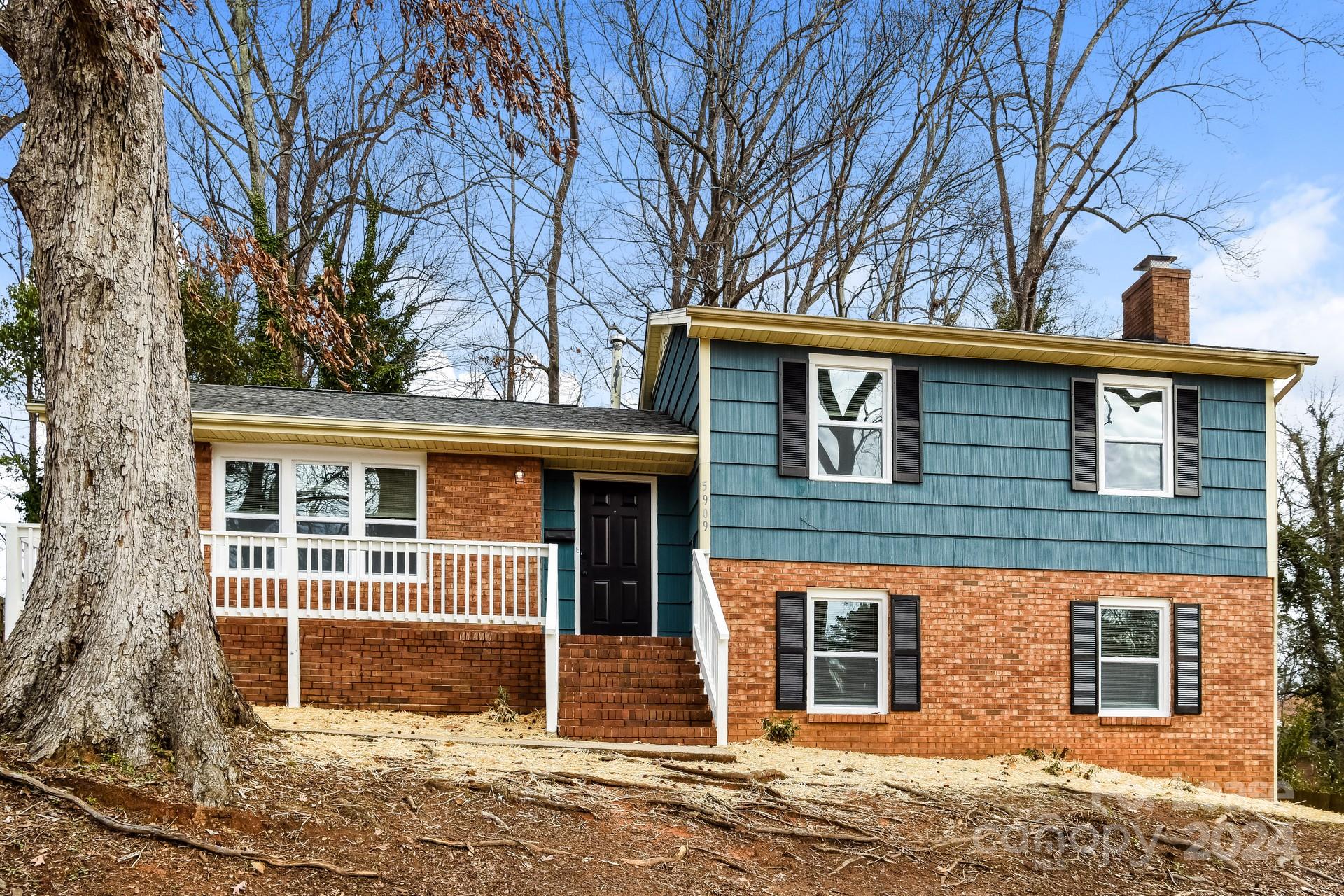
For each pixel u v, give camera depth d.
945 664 13.95
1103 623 14.54
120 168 7.86
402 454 14.41
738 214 27.02
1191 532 14.82
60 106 7.84
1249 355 14.86
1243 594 14.84
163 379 7.89
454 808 8.10
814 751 12.63
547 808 8.46
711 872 7.96
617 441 14.18
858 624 13.98
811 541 13.86
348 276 23.91
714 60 26.64
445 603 13.59
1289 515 24.20
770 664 13.56
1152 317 16.03
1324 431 23.84
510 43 10.33
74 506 7.49
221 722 8.05
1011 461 14.46
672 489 15.66
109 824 6.58
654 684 12.93
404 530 14.34
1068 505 14.53
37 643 7.28
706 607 12.80
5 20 7.98
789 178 27.27
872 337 14.00
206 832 6.82
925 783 10.91
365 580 13.95
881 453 14.26
